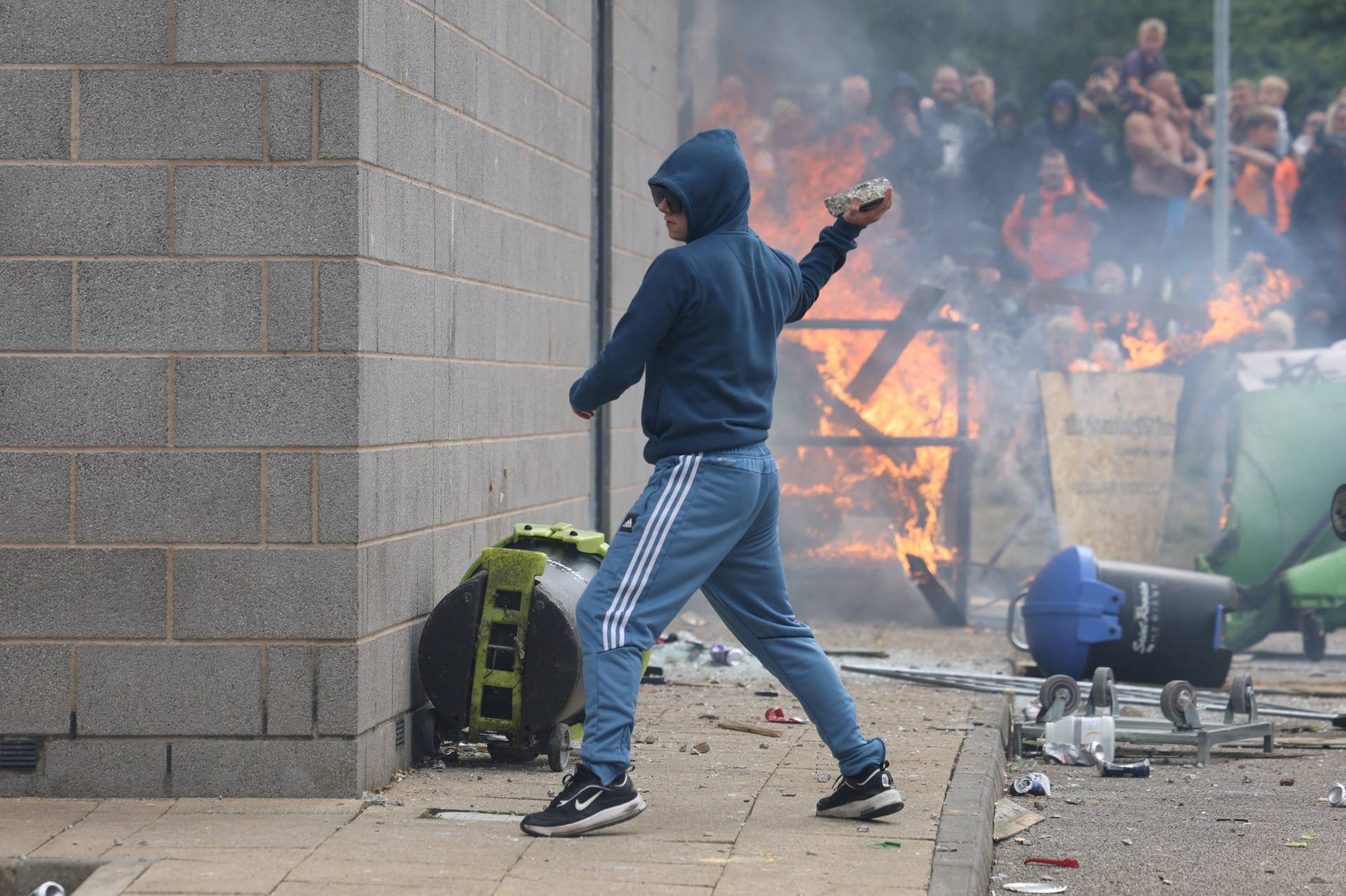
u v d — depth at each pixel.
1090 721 22.06
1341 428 32.44
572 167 26.05
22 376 17.05
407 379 18.45
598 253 30.03
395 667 18.30
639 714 23.02
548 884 13.75
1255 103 54.19
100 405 17.02
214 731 17.05
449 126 19.89
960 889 13.62
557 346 25.12
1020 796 19.91
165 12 16.89
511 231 22.64
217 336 16.95
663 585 15.27
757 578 16.02
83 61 16.97
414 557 18.83
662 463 15.51
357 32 16.80
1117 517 36.00
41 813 16.41
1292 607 31.81
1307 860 16.66
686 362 15.32
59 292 17.02
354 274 16.88
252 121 16.89
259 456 16.97
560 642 18.45
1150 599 26.48
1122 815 18.86
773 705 23.88
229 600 17.03
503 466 22.38
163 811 16.50
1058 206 43.78
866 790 16.08
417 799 17.14
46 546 17.08
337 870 14.17
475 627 18.69
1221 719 24.38
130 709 17.05
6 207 17.03
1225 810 19.09
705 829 15.78
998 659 29.77
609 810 15.35
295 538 16.97
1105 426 36.16
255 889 13.59
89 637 17.08
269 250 16.89
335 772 17.05
